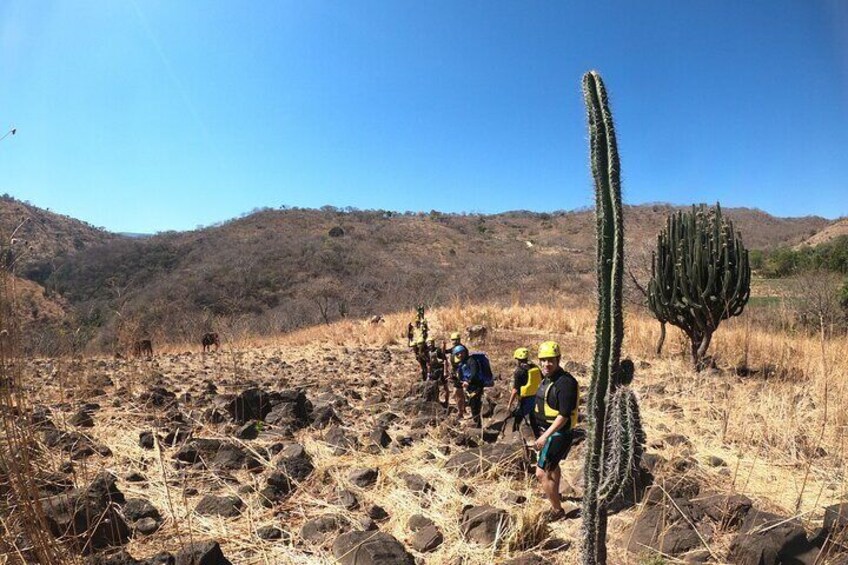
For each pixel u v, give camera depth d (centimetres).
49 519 329
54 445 487
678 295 981
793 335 1328
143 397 719
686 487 435
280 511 417
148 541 361
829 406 614
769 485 460
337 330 1956
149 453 515
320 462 521
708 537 369
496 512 389
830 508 359
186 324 1900
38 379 770
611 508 414
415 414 749
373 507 416
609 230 210
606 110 208
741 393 725
